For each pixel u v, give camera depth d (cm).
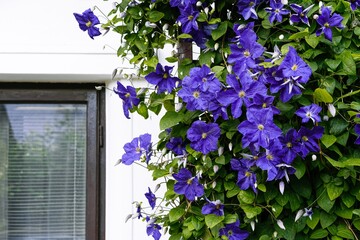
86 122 399
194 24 276
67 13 390
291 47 261
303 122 264
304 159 272
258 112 259
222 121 281
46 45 386
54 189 397
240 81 266
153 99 291
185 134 285
